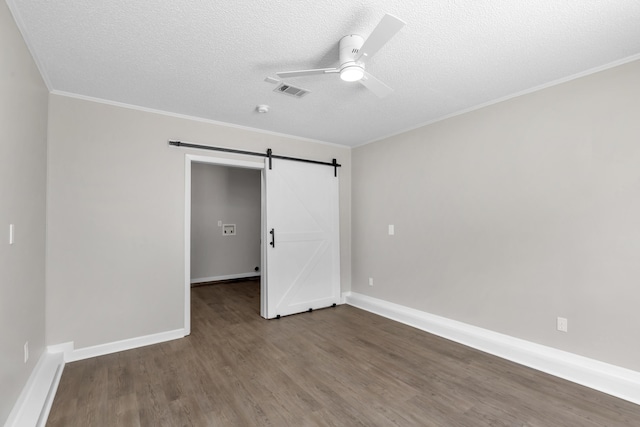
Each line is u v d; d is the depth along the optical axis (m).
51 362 2.59
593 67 2.47
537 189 2.81
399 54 2.27
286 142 4.32
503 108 3.06
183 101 3.12
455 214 3.47
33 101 2.27
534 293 2.82
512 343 2.93
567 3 1.74
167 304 3.38
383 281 4.38
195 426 1.96
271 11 1.80
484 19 1.88
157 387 2.41
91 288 2.97
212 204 6.57
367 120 3.72
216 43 2.12
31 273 2.26
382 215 4.41
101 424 1.97
